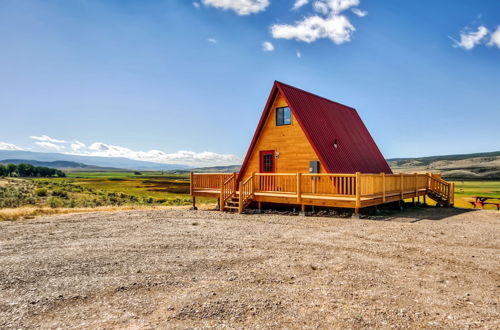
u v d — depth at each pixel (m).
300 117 17.44
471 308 4.89
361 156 20.94
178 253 8.13
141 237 10.19
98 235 10.66
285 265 7.00
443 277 6.21
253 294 5.43
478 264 6.97
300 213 14.73
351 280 6.06
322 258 7.48
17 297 5.50
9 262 7.54
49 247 9.04
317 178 16.64
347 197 13.69
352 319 4.53
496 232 10.31
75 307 5.08
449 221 12.77
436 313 4.71
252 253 8.00
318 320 4.51
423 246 8.49
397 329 4.25
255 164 19.84
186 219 14.01
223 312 4.78
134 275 6.50
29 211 17.44
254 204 17.62
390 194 15.38
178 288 5.76
